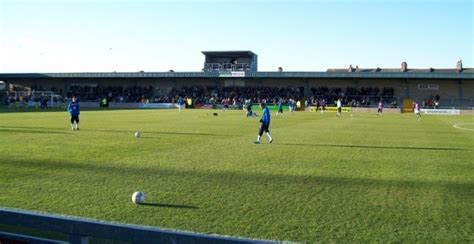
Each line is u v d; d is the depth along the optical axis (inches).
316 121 1701.5
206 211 362.3
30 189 431.2
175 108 3102.9
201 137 960.3
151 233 179.0
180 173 524.4
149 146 781.3
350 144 878.4
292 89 3390.7
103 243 292.2
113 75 3553.2
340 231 316.2
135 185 455.2
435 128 1413.6
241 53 3548.2
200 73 3432.6
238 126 1320.1
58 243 207.5
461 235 311.7
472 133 1218.0
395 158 687.7
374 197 419.2
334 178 510.0
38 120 1483.8
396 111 2901.1
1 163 581.0
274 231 314.0
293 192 433.7
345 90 3302.2
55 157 636.7
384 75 3110.2
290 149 776.9
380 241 296.8
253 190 439.5
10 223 199.8
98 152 695.1
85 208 366.6
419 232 317.1
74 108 1133.1
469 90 3097.9
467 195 434.6
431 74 3038.9
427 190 454.9
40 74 3636.8
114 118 1699.1
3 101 3280.0
